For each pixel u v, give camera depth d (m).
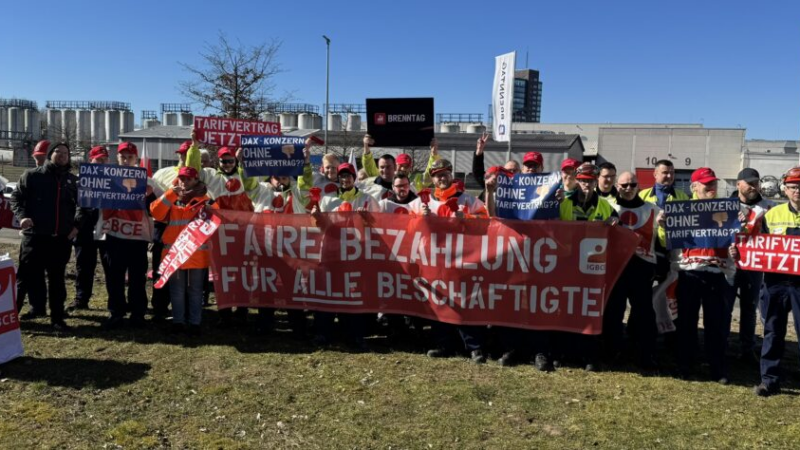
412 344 6.48
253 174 6.64
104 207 6.30
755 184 6.30
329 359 5.83
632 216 5.75
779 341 5.16
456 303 5.91
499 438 4.20
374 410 4.62
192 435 4.19
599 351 6.27
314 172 7.38
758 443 4.18
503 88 11.22
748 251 5.23
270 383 5.14
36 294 7.02
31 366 5.41
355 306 6.20
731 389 5.27
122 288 6.68
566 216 5.81
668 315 6.23
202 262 6.39
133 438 4.11
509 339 5.88
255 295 6.43
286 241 6.32
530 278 5.71
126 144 6.70
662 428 4.39
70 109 87.31
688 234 5.35
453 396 4.91
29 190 6.46
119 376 5.23
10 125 87.50
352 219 6.18
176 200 6.29
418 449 4.03
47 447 3.96
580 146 55.91
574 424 4.43
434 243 5.96
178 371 5.38
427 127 8.68
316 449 4.02
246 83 16.34
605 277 5.55
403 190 6.67
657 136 56.31
